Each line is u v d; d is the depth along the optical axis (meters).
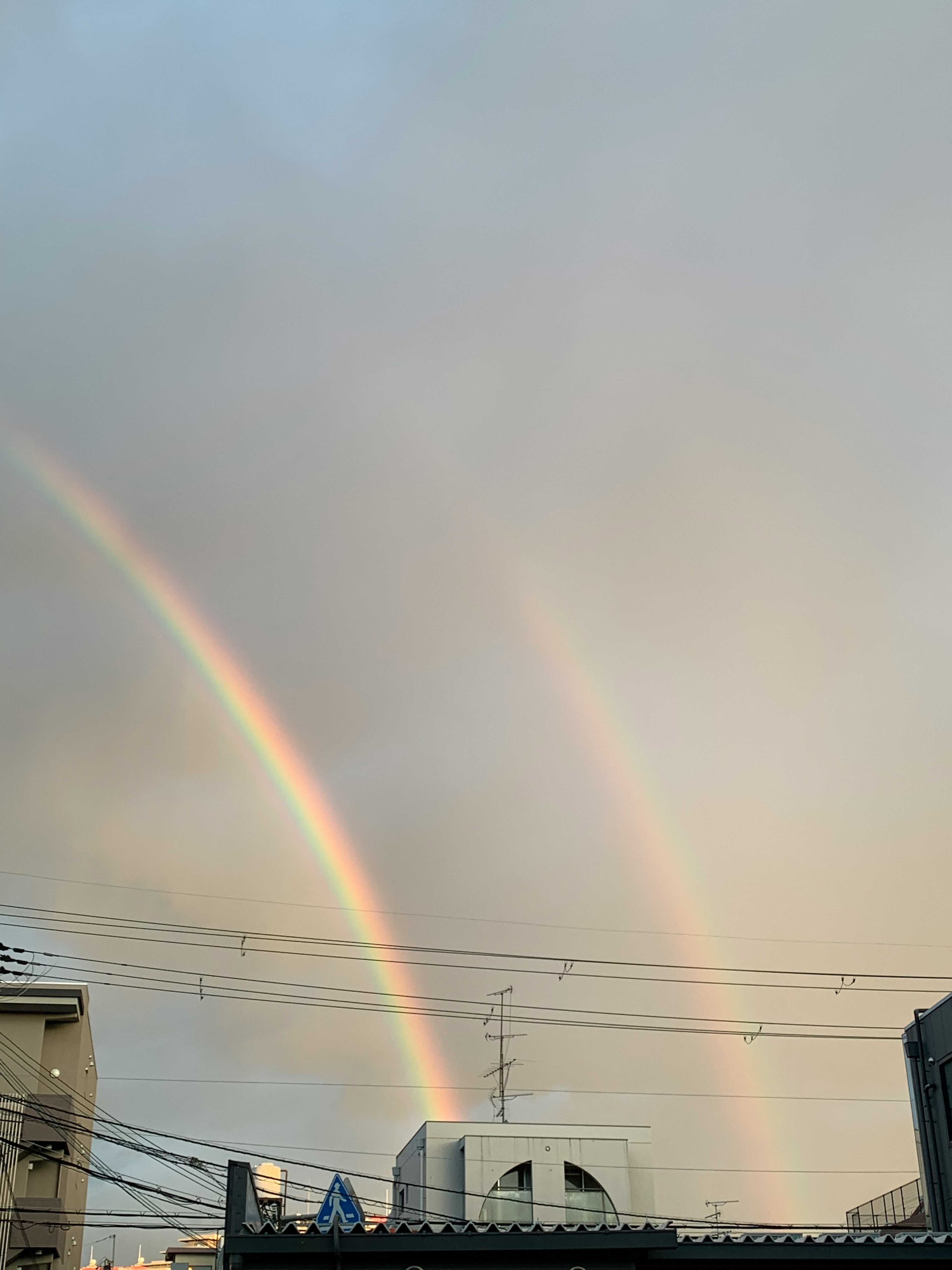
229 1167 23.02
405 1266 21.75
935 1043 34.03
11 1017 67.69
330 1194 22.75
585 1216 59.41
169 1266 81.31
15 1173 60.72
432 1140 61.38
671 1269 22.70
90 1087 77.00
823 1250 23.06
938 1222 33.06
